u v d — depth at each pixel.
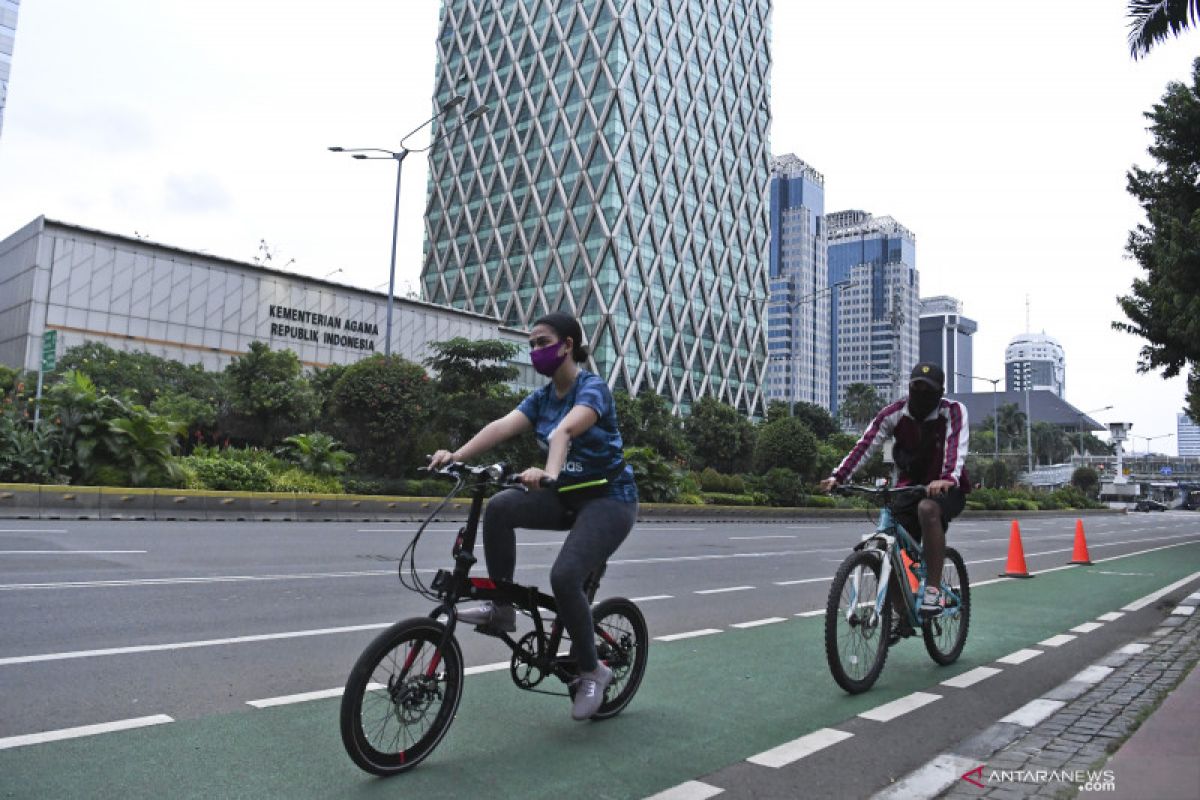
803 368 155.38
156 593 7.58
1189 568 14.61
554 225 92.69
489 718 4.23
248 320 41.22
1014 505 55.88
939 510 5.36
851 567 4.96
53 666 4.92
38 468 16.00
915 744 4.04
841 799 3.29
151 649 5.43
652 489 29.53
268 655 5.40
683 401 97.06
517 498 3.63
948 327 159.75
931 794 3.31
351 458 22.88
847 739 4.08
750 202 109.75
